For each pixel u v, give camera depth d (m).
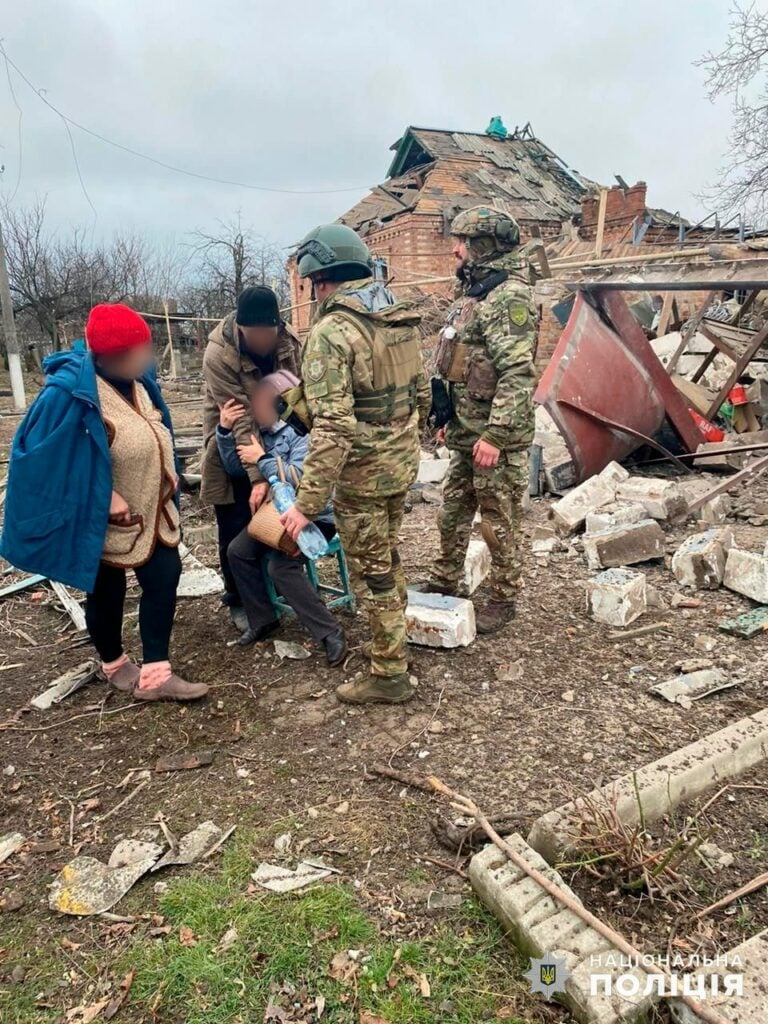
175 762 2.74
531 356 3.18
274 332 3.08
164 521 3.00
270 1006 1.77
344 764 2.67
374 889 2.10
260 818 2.42
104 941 1.99
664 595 3.92
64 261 27.98
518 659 3.32
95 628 3.14
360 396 2.64
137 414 2.88
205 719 3.03
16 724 3.10
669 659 3.27
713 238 14.14
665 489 4.95
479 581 4.10
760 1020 1.57
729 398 7.63
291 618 3.84
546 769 2.56
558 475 5.92
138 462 2.83
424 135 20.88
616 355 5.95
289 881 2.13
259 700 3.13
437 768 2.60
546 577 4.25
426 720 2.90
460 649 3.42
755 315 10.26
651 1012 1.67
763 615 3.52
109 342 2.67
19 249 26.62
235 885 2.14
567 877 2.07
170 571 3.02
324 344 2.51
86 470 2.71
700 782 2.35
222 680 3.32
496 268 3.26
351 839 2.29
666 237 16.61
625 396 5.96
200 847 2.29
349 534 2.80
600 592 3.63
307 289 20.00
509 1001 1.75
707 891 2.03
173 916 2.04
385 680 3.00
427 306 13.15
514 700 3.00
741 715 2.81
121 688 3.28
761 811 2.31
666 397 6.23
